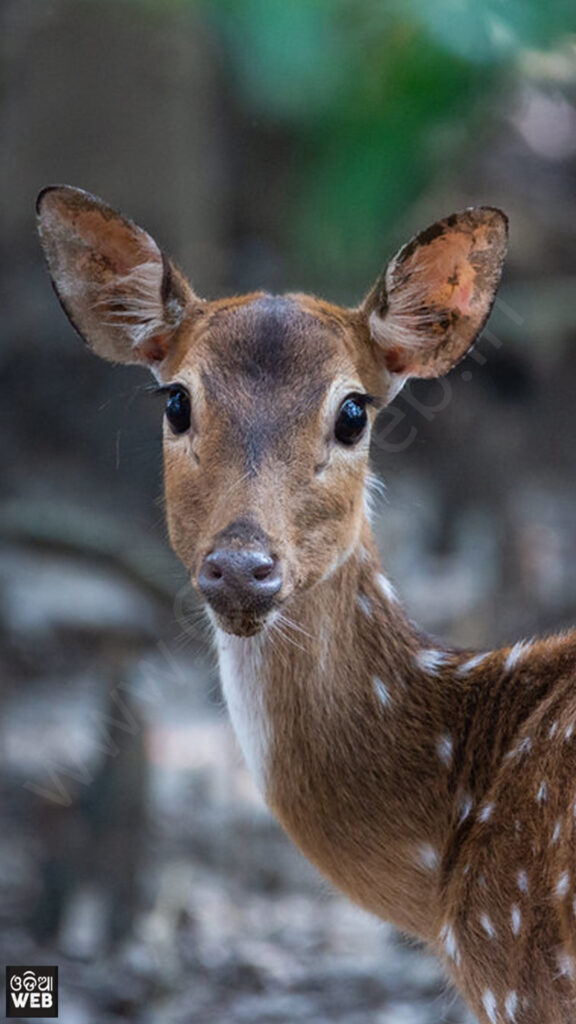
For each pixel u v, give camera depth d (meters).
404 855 8.00
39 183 21.12
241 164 20.98
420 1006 11.23
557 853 7.25
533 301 17.25
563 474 19.61
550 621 16.92
